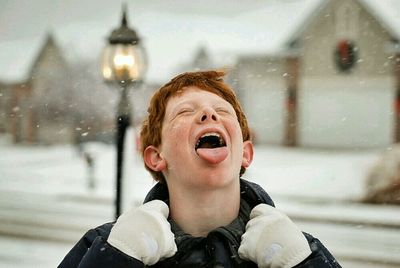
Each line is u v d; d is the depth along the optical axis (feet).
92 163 63.67
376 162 51.39
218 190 4.90
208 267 4.75
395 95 118.21
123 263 4.52
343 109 122.11
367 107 120.67
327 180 59.11
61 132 141.79
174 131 4.90
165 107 5.17
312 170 71.77
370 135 120.57
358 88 121.29
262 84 126.31
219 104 5.06
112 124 130.41
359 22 120.57
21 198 57.52
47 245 36.35
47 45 145.48
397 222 41.65
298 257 4.55
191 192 4.91
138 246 4.58
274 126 125.70
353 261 31.22
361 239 36.86
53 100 142.31
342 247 34.55
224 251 4.77
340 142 122.11
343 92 122.21
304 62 123.85
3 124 149.89
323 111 123.13
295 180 63.57
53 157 110.32
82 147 105.60
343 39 121.49
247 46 138.82
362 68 120.98
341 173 60.29
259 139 126.11
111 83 23.59
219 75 5.52
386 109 119.55
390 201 49.06
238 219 5.07
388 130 119.65
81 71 141.18
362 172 55.21
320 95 123.24
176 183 5.00
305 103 124.06
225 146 4.90
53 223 44.14
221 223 4.99
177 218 5.05
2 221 44.83
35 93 144.97
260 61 126.41
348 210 46.96
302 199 53.06
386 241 36.19
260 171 75.25
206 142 4.93
